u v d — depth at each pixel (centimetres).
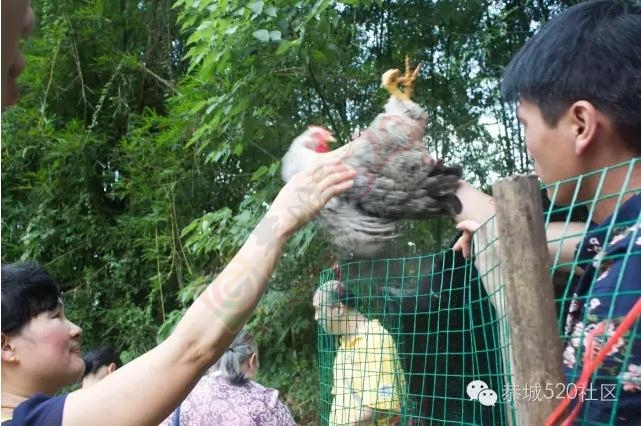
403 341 233
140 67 748
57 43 766
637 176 131
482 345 191
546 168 142
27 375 186
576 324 125
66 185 777
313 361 545
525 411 103
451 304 207
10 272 193
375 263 221
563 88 135
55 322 194
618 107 129
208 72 420
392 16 507
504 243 107
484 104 489
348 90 497
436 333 200
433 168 213
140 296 751
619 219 125
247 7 384
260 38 382
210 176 650
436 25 499
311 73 453
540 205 107
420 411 216
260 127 443
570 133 136
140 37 806
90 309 739
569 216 118
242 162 600
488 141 485
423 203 207
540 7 471
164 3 766
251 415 294
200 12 433
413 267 225
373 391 218
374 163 205
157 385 134
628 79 129
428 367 227
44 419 132
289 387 534
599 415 107
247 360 314
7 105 110
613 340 97
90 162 776
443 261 192
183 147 606
